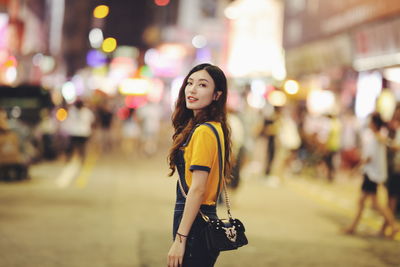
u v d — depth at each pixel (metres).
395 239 9.38
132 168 19.05
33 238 7.96
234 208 11.78
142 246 7.85
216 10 61.34
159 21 68.44
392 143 10.41
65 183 14.27
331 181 18.11
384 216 9.52
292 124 17.64
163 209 11.14
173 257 3.36
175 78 60.09
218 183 3.51
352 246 8.62
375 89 18.92
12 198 11.41
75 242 7.87
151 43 69.69
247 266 7.06
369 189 9.51
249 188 15.51
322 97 23.12
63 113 22.00
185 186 3.48
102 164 19.88
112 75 60.78
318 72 24.16
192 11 61.69
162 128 37.31
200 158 3.38
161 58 61.88
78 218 9.69
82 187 13.69
